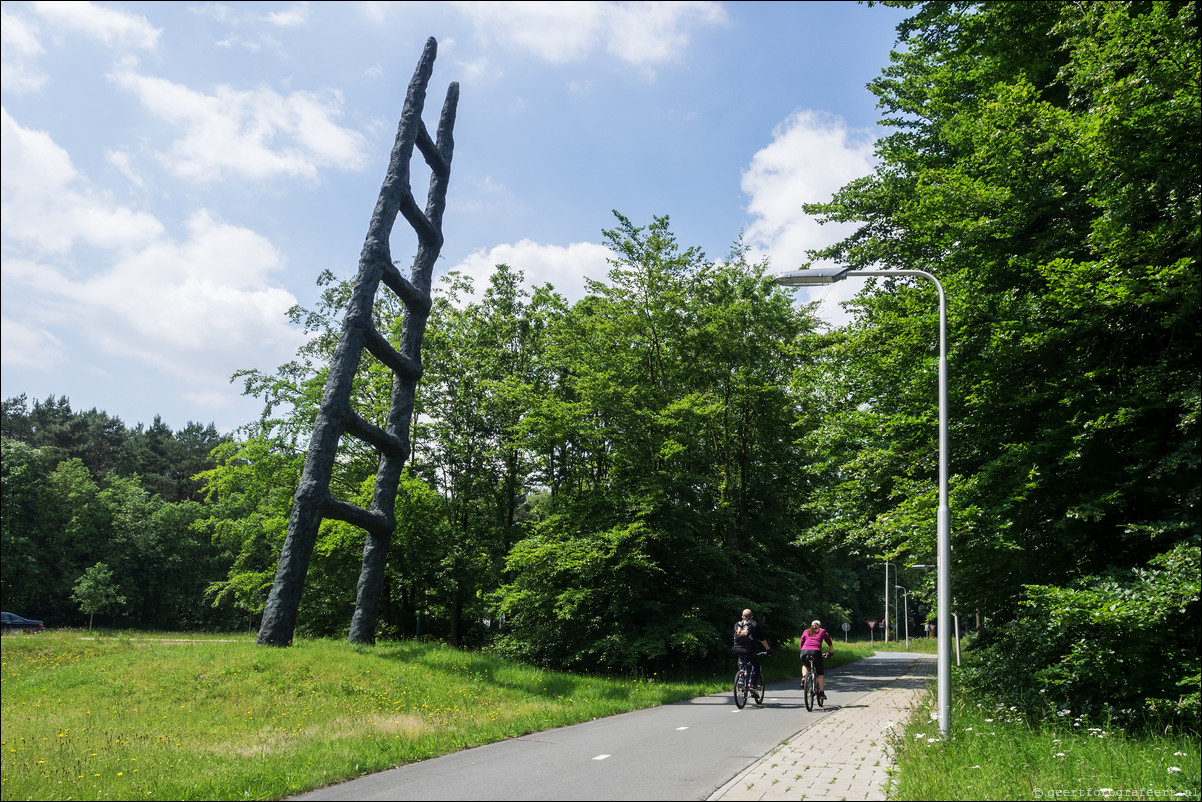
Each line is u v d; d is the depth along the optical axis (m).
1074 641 10.27
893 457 13.54
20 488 53.69
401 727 10.50
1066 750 7.94
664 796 6.65
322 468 18.00
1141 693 9.85
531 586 23.08
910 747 8.06
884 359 13.74
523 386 24.81
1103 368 10.87
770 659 27.53
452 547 30.19
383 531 20.22
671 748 9.38
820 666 14.53
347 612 30.09
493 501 31.92
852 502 14.91
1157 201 10.66
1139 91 10.50
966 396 12.02
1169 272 9.81
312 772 7.54
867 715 12.91
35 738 9.86
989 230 12.35
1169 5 11.15
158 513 59.91
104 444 71.75
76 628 50.16
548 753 9.04
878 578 77.88
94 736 9.95
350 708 12.65
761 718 12.66
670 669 23.19
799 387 17.70
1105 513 10.52
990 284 12.69
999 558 11.53
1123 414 10.02
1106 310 10.74
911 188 16.77
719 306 25.61
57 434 68.31
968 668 14.66
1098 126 10.77
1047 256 12.04
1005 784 6.50
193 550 59.62
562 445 26.30
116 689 13.80
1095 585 10.09
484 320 32.94
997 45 14.48
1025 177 12.32
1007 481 11.30
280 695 13.41
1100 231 10.68
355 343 18.95
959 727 9.15
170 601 58.25
